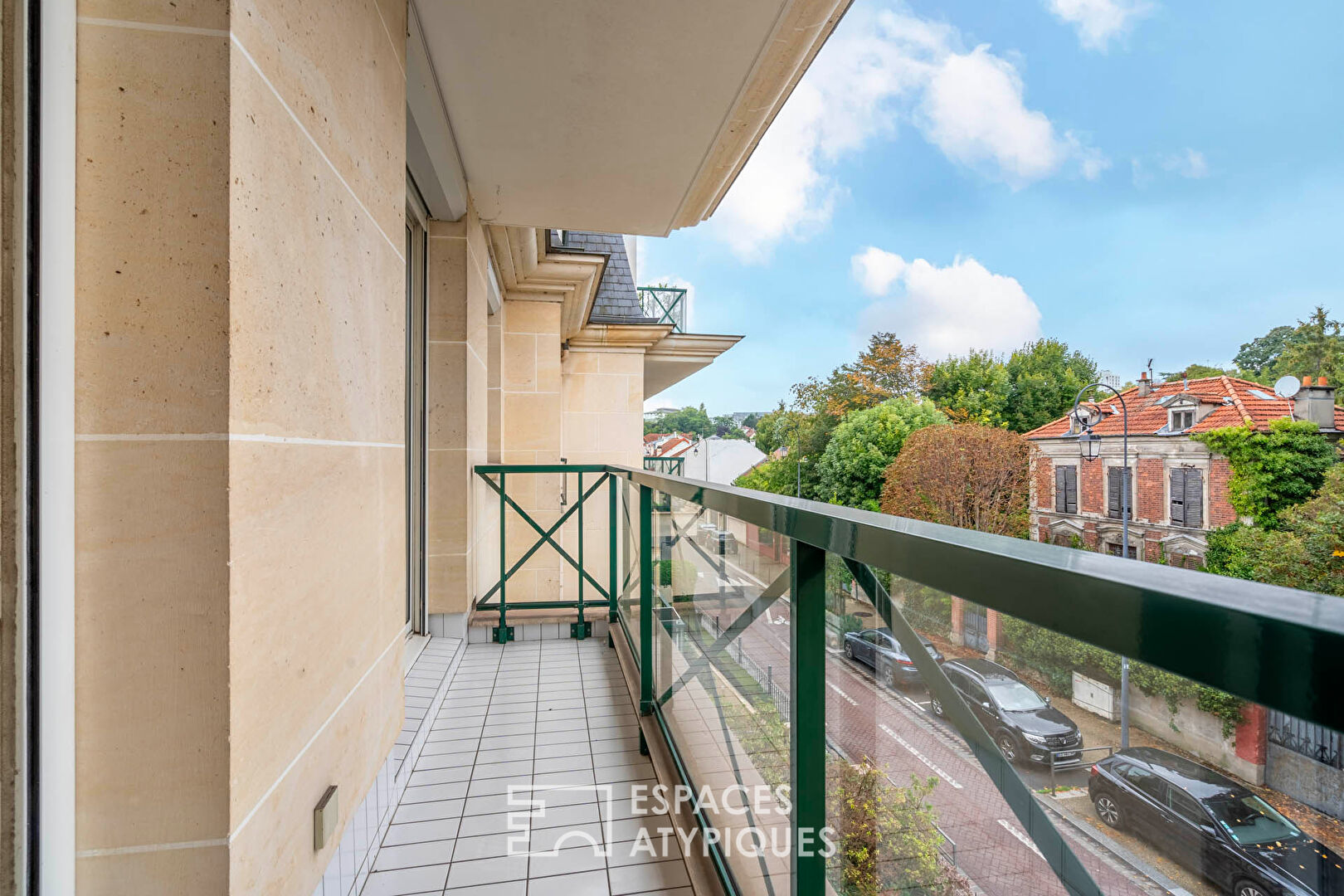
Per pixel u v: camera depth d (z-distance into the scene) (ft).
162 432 2.02
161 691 2.02
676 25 6.57
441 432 10.36
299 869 2.69
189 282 2.03
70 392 1.94
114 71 2.00
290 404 2.58
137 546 2.00
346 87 3.30
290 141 2.57
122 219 2.00
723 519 4.16
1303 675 0.69
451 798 5.85
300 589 2.69
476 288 11.53
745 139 8.95
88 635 1.98
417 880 4.66
